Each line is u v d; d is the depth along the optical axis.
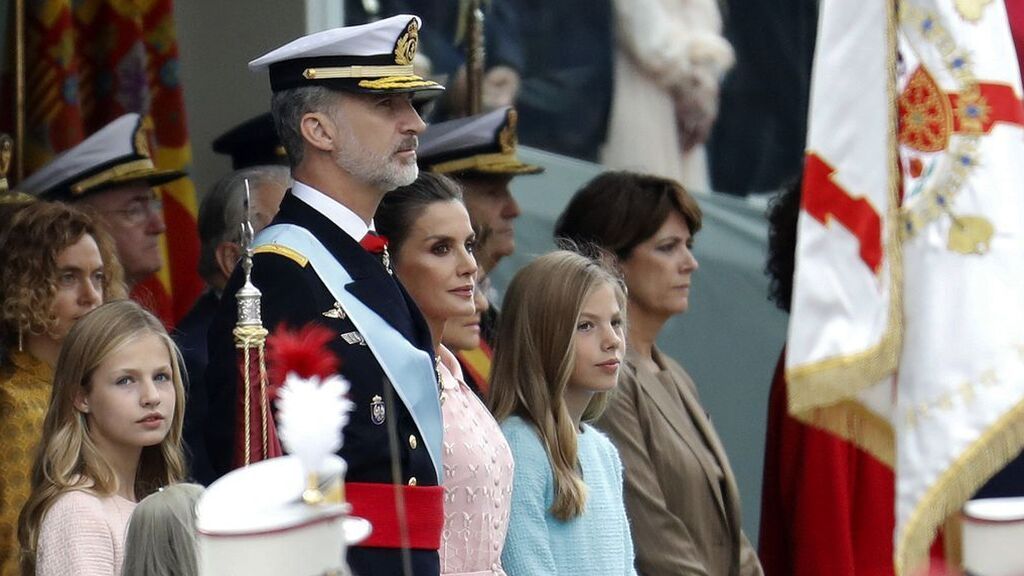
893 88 19.86
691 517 24.86
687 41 35.34
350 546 19.00
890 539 26.36
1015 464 22.16
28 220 21.55
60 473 19.09
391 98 20.34
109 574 18.84
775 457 27.36
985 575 12.76
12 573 20.59
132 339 19.38
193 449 21.73
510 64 33.88
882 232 19.69
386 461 19.47
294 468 12.09
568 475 21.94
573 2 34.44
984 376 19.42
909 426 19.56
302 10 30.16
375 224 21.77
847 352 19.50
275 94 20.52
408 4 32.31
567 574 21.95
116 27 28.78
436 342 21.77
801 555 26.31
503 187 28.67
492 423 21.50
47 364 21.64
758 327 35.62
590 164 34.59
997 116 19.86
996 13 20.08
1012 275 19.64
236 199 24.81
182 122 29.36
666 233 26.11
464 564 20.70
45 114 27.80
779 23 36.16
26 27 27.88
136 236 26.22
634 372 25.39
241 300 18.75
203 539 11.95
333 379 13.05
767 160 36.00
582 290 22.34
